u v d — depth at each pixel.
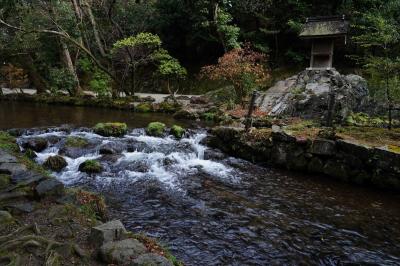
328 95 12.65
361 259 4.89
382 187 7.66
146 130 11.55
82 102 18.34
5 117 13.66
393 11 17.48
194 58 25.66
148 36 17.47
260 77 18.36
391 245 5.32
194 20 22.50
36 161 8.32
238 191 7.34
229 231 5.52
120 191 7.00
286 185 7.86
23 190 4.87
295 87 14.62
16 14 18.83
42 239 3.64
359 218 6.23
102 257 3.46
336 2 20.19
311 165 8.66
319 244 5.25
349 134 9.05
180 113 15.09
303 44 21.67
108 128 11.07
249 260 4.73
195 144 10.52
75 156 8.88
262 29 20.81
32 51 21.67
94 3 21.53
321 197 7.19
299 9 20.50
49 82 22.67
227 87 17.67
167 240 5.12
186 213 6.11
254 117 12.97
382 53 16.66
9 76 21.41
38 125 12.06
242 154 9.81
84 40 22.17
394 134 8.93
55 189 5.01
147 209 6.21
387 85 10.38
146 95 21.80
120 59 20.42
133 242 3.68
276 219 6.04
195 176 8.18
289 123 11.80
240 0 21.55
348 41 19.17
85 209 4.88
